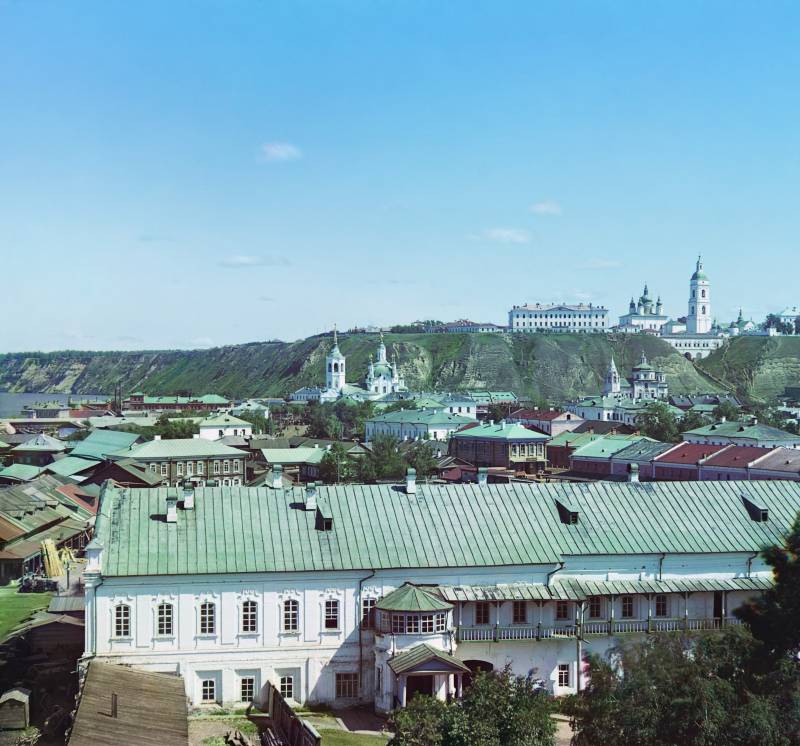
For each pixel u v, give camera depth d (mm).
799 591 63500
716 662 60188
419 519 81438
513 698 57562
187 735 57375
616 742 57312
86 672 66750
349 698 75250
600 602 80312
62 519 150375
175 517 76938
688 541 83125
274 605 74375
